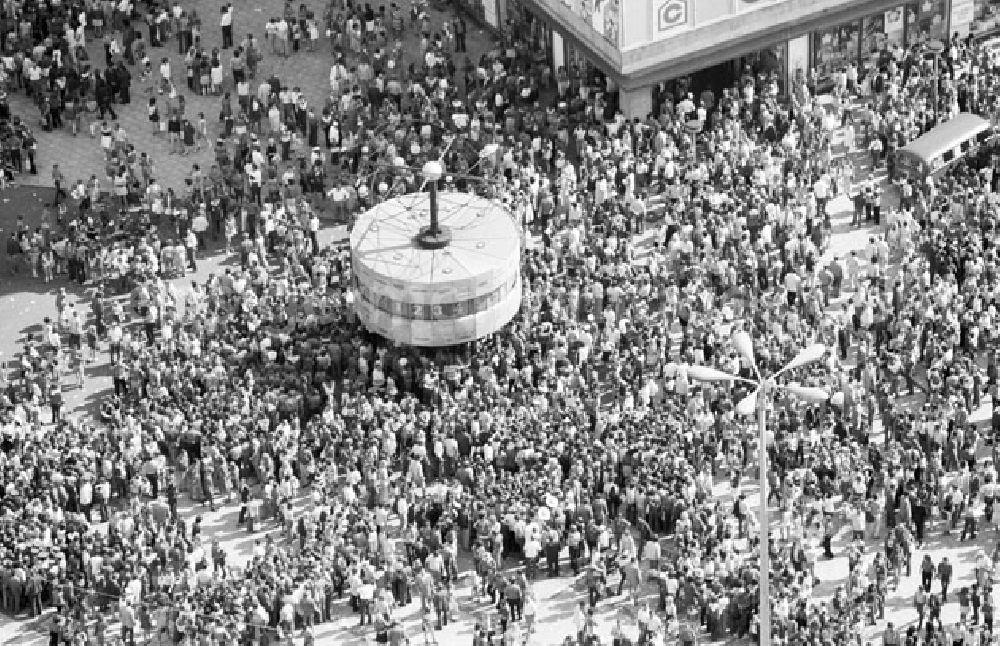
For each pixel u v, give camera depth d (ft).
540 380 380.99
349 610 348.59
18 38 462.19
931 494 356.59
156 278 401.90
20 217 419.33
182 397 375.66
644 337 384.47
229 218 419.95
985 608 337.72
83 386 391.65
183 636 341.21
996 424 368.27
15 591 349.00
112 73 453.58
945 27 461.37
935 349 379.55
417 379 381.40
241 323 393.09
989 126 426.10
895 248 408.46
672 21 435.12
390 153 427.74
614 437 363.15
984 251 399.85
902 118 431.43
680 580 342.44
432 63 454.40
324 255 411.13
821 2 447.01
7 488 361.71
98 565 348.79
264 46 469.98
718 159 422.41
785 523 350.64
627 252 406.21
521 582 342.23
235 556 358.84
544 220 418.31
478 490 356.38
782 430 363.76
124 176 427.74
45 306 409.49
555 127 434.71
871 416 372.38
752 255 398.01
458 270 381.19
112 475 366.02
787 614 334.65
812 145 431.43
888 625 335.06
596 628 344.08
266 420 369.09
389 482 360.69
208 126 451.53
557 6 449.06
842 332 386.52
